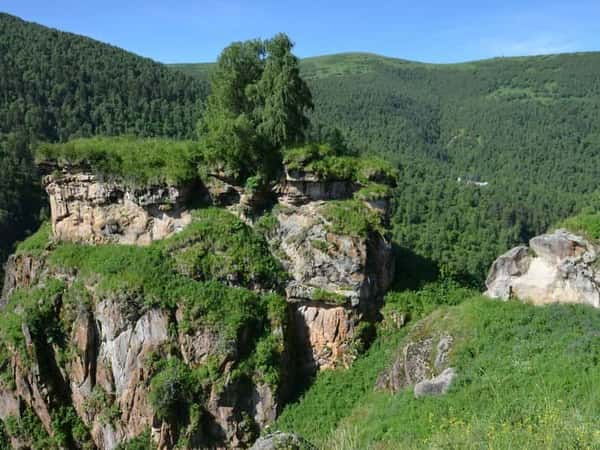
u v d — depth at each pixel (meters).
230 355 31.36
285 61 35.09
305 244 34.00
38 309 34.88
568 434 14.40
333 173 34.06
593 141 184.50
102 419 33.50
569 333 24.27
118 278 33.22
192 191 35.78
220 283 33.22
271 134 35.06
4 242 75.62
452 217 102.62
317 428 29.69
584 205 120.19
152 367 32.09
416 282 36.22
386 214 35.00
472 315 28.11
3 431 34.53
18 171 82.25
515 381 21.31
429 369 26.80
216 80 37.59
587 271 27.08
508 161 183.12
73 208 37.78
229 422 31.50
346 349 33.53
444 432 18.42
